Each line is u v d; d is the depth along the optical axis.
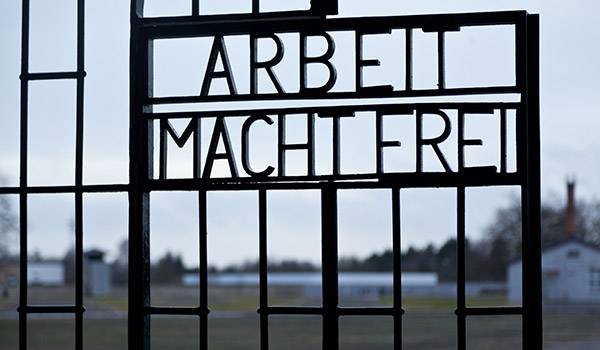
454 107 3.35
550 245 40.62
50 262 43.16
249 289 48.69
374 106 3.39
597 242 48.69
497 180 3.30
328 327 3.33
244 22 3.52
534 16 3.38
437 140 3.34
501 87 3.36
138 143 3.56
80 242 3.52
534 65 3.36
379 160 3.37
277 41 3.50
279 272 61.28
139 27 3.63
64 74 3.62
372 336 20.41
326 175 3.39
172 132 3.52
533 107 3.34
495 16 3.37
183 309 3.45
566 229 45.06
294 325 24.48
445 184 3.32
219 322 25.67
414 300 42.31
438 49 3.40
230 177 3.45
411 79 3.40
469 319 27.47
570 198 44.66
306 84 3.46
